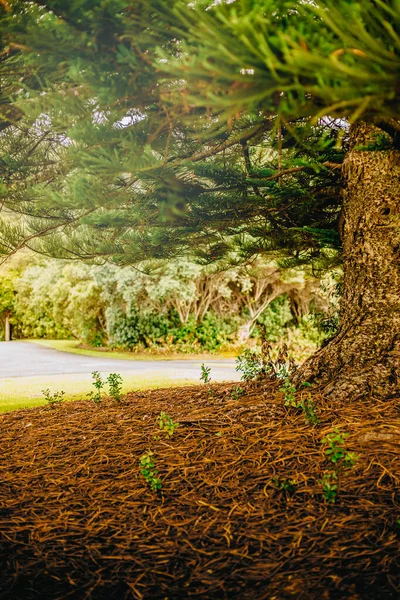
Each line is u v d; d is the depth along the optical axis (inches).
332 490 125.6
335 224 233.5
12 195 201.0
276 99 85.9
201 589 101.6
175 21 94.7
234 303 781.9
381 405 166.4
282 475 140.2
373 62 64.7
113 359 697.6
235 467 147.2
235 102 73.1
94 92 118.5
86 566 111.2
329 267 283.6
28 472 161.8
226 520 124.7
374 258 184.2
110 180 156.3
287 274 689.0
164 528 124.2
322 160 206.7
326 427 159.9
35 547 119.3
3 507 139.6
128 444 172.1
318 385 186.1
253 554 111.4
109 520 129.4
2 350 879.7
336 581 100.0
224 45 71.5
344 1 71.6
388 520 117.0
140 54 103.0
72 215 228.4
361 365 179.3
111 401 249.4
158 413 200.2
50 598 100.5
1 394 364.5
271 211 237.1
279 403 183.0
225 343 758.5
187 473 147.4
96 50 109.2
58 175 198.1
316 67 65.4
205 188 216.5
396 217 181.5
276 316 796.6
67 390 377.1
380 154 182.4
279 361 219.1
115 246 258.5
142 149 118.6
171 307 770.8
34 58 117.0
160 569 109.0
